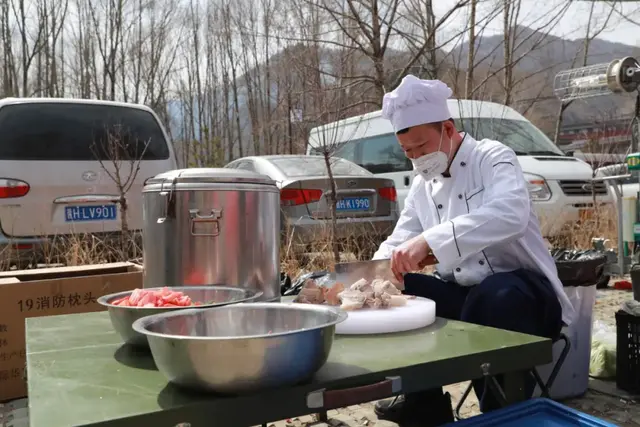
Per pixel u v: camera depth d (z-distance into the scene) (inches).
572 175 255.9
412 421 96.2
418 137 88.9
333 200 212.4
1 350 117.7
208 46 799.7
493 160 89.6
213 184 80.0
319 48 333.4
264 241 84.4
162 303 62.9
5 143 193.9
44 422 40.9
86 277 125.3
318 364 48.4
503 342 60.8
